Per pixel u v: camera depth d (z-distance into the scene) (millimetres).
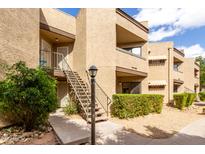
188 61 36969
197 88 44500
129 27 18625
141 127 11820
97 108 13680
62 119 12312
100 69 16172
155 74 26297
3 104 8727
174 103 23016
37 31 12570
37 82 9203
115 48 16250
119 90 22781
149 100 16359
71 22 17172
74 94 15172
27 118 9266
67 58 17766
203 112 19734
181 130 11492
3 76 9500
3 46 9531
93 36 16453
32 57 11930
